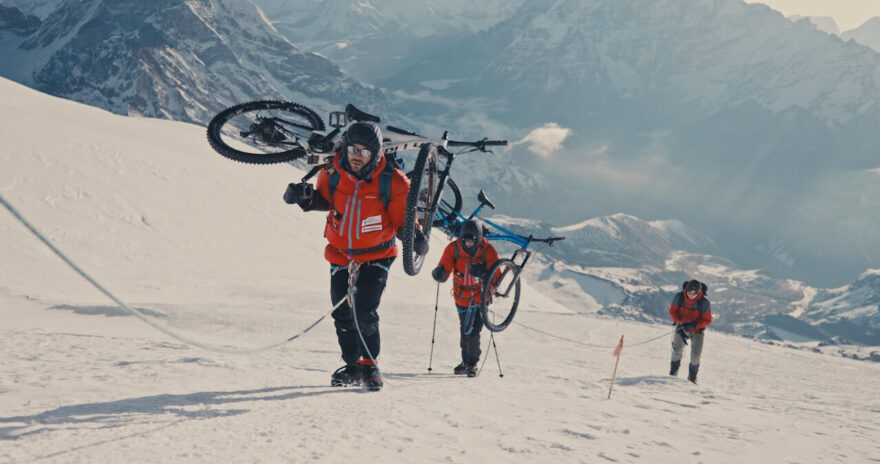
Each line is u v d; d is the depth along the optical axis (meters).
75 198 52.66
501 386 7.34
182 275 43.56
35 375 5.31
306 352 10.39
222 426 3.80
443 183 6.23
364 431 3.99
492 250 9.06
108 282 38.59
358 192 5.59
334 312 6.17
